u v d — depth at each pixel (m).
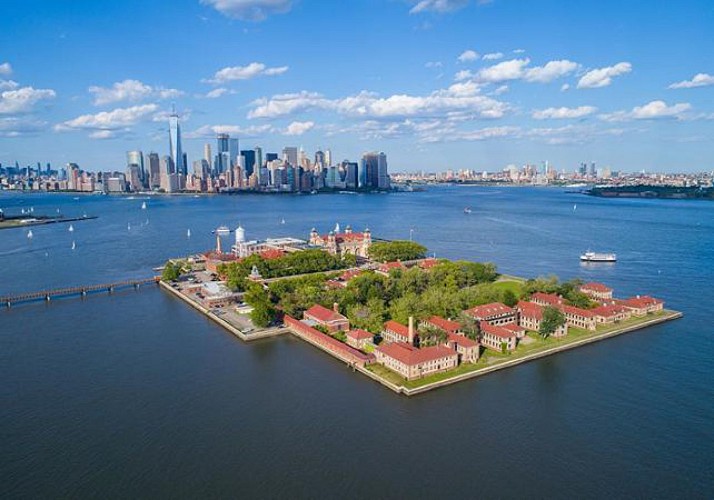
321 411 167.12
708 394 177.25
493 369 198.75
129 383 187.62
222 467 138.00
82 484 131.25
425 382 184.88
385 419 162.12
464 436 152.25
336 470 136.75
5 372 198.00
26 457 142.25
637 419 161.38
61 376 194.12
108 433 154.00
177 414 164.88
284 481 132.38
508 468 137.25
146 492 128.38
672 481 131.75
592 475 134.25
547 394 178.50
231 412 166.25
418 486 130.25
